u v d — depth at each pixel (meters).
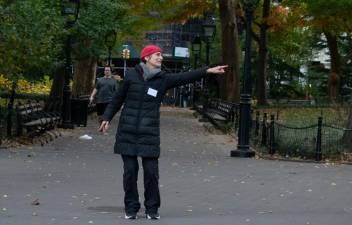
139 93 8.64
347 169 14.97
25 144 18.00
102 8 28.30
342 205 10.33
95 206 9.77
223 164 15.42
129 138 8.59
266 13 42.34
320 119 16.58
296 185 12.36
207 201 10.51
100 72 62.47
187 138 22.98
